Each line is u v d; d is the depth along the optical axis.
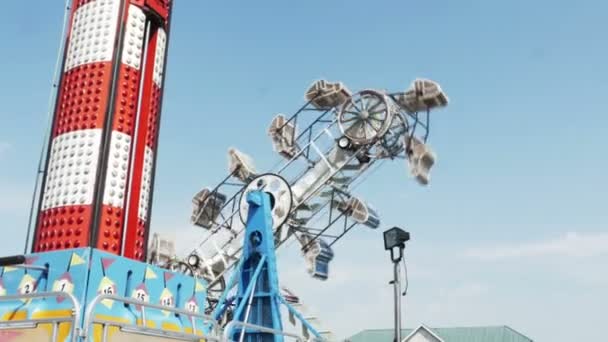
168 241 33.47
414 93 29.86
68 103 21.48
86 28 22.16
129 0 22.62
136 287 16.59
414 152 29.97
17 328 11.02
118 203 20.70
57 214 20.17
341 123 30.66
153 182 22.58
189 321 17.97
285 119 33.47
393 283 16.30
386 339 81.44
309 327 23.33
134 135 21.84
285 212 28.45
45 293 10.78
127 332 11.45
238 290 23.97
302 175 31.59
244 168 33.59
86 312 10.52
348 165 30.59
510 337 76.56
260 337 22.89
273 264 23.84
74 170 20.45
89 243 19.45
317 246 30.52
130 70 22.11
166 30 24.23
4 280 16.09
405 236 16.42
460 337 78.81
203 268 32.31
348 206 30.53
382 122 29.58
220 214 33.91
